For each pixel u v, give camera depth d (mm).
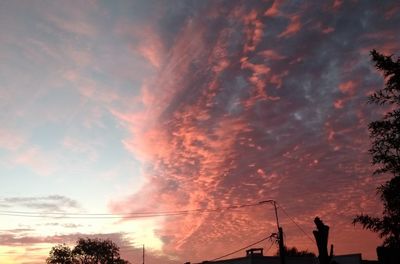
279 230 37000
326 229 7203
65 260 78375
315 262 47250
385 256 10188
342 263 44875
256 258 45094
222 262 48656
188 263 53156
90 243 79938
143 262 65562
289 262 46375
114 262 80875
